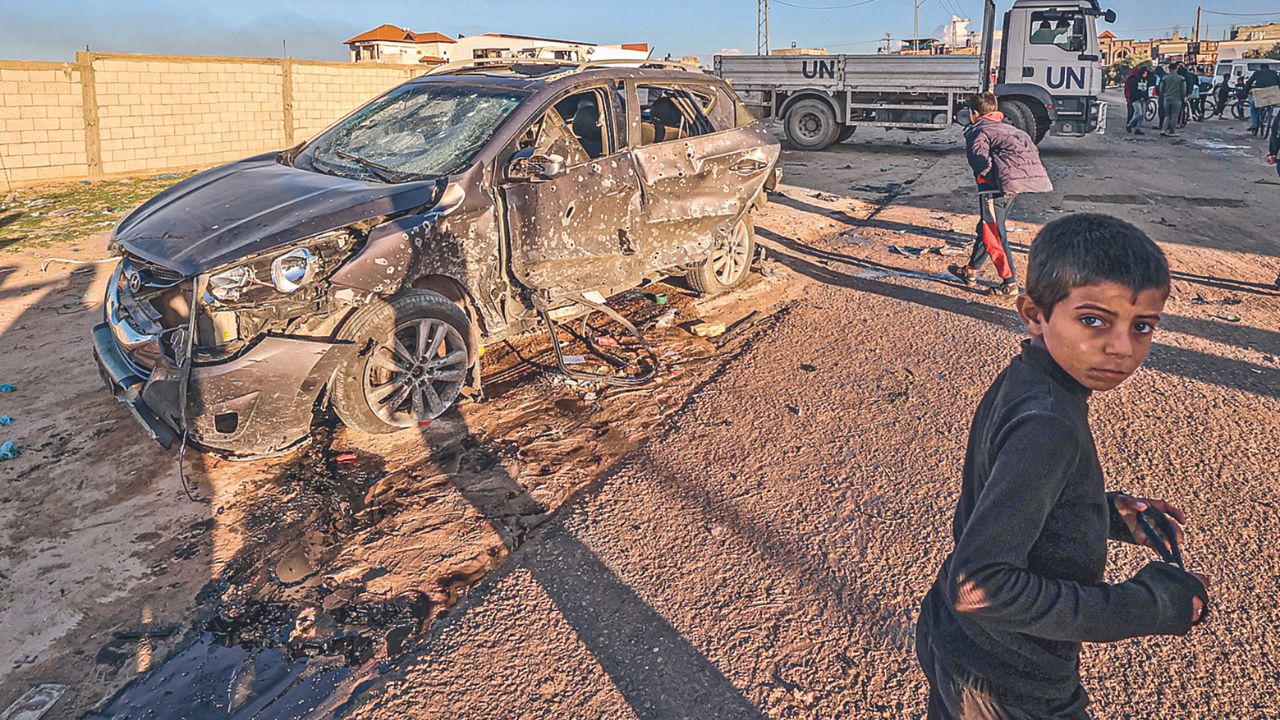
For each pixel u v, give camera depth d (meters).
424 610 2.91
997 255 6.52
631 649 2.73
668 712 2.48
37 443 4.11
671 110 6.06
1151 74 20.61
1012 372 1.34
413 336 4.20
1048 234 1.29
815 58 16.75
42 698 2.51
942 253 8.06
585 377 4.84
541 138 4.79
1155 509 1.44
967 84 15.65
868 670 2.65
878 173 13.69
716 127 5.96
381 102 5.46
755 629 2.83
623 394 4.68
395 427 4.16
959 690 1.44
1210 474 3.82
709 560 3.20
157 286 3.71
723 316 6.09
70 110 13.24
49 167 13.15
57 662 2.67
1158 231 9.02
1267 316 6.11
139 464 3.91
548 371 4.99
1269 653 2.72
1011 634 1.36
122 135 14.01
